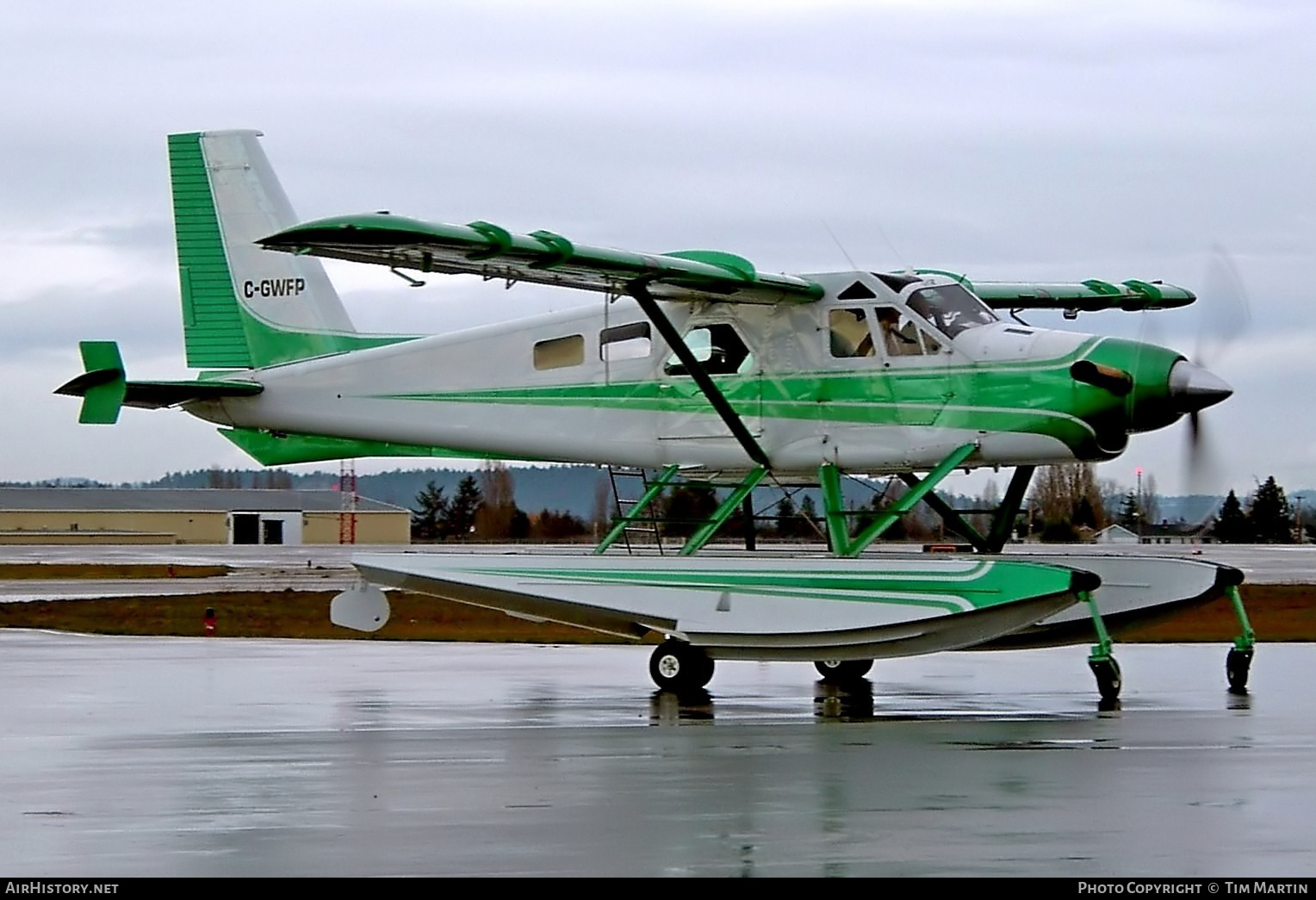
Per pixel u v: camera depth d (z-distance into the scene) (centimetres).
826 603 5256
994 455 5494
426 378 6644
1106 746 4025
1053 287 7025
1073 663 6550
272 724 4525
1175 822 3036
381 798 3322
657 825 3033
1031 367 5428
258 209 7212
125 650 7119
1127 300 7169
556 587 5628
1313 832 2942
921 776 3562
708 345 6050
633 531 6241
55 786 3484
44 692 5384
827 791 3375
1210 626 8512
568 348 6359
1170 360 5284
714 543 8006
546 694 5347
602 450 6262
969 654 7019
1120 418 5306
